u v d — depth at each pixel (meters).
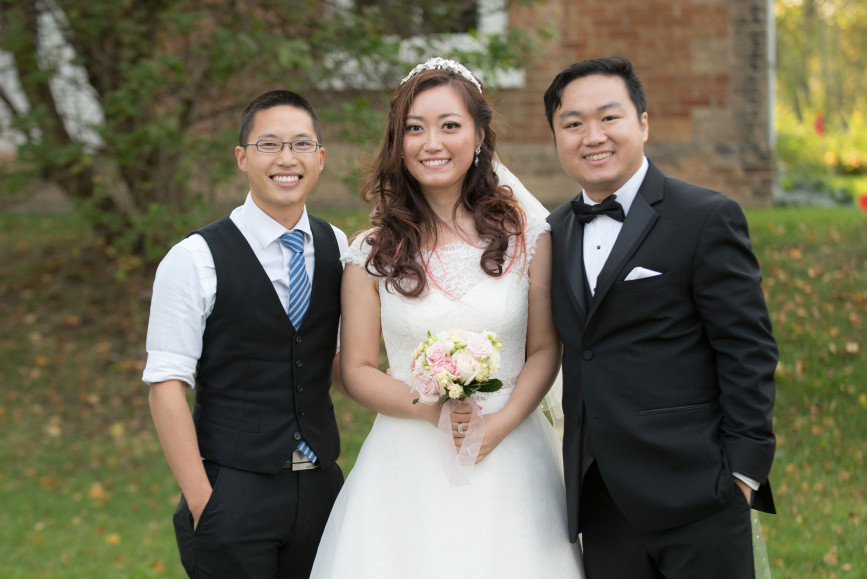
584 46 8.98
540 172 9.19
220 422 2.79
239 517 2.72
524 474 2.84
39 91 7.09
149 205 6.27
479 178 2.98
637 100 2.65
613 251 2.61
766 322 2.50
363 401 2.86
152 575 4.40
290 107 2.79
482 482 2.78
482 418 2.69
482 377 2.50
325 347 2.93
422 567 2.70
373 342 2.92
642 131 2.67
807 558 4.00
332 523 2.88
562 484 2.99
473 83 2.89
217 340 2.80
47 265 8.70
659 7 8.92
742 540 2.53
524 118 9.16
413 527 2.76
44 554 4.71
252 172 2.79
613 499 2.64
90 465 5.94
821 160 14.55
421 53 6.09
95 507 5.38
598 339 2.63
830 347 5.91
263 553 2.76
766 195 9.17
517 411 2.79
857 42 23.36
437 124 2.79
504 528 2.74
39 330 7.57
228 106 6.83
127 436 6.30
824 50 23.53
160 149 6.77
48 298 8.08
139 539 4.92
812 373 5.79
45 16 6.90
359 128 6.09
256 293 2.79
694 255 2.51
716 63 9.02
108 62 6.78
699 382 2.57
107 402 6.66
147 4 6.70
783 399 5.63
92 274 8.47
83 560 4.63
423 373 2.54
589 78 2.61
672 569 2.60
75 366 7.07
